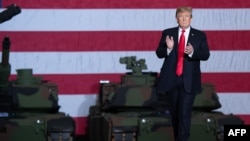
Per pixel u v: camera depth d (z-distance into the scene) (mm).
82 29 17734
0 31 17438
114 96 15273
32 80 15609
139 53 17844
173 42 11523
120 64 17859
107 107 15570
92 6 17734
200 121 14188
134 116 14617
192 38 11766
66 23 17688
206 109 15844
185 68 11633
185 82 11609
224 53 17969
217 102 15695
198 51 11477
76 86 17797
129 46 17844
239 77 18047
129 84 15625
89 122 16734
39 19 17594
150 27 17844
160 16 17844
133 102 15188
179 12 11648
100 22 17766
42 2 17578
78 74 17781
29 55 17578
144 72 16234
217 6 17938
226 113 18094
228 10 17938
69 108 17828
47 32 17625
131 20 17828
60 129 13891
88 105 17875
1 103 14836
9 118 14266
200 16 17906
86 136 17844
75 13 17719
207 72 18000
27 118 14125
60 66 17719
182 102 11688
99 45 17797
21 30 17531
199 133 14180
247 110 18047
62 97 17766
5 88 14367
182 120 11703
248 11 17969
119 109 15398
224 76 18031
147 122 13945
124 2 17797
